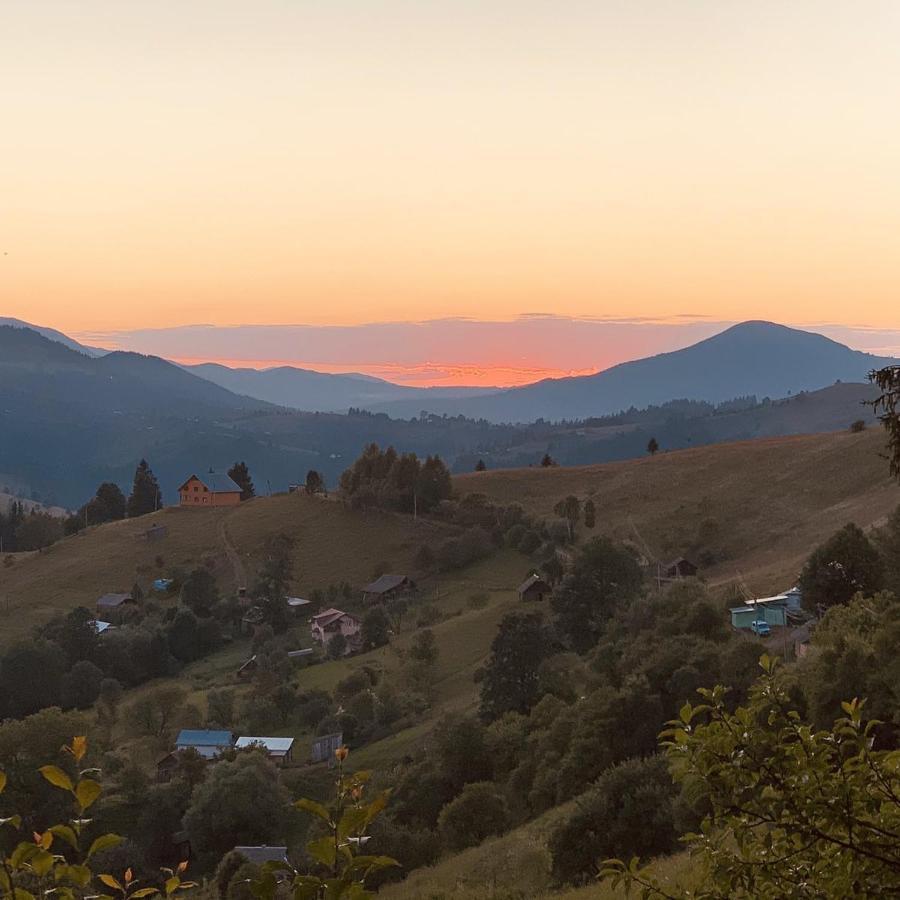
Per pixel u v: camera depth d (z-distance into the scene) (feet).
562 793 163.63
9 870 20.02
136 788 233.96
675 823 105.81
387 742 269.03
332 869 20.77
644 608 276.41
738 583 357.41
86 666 386.73
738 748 30.25
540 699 250.57
